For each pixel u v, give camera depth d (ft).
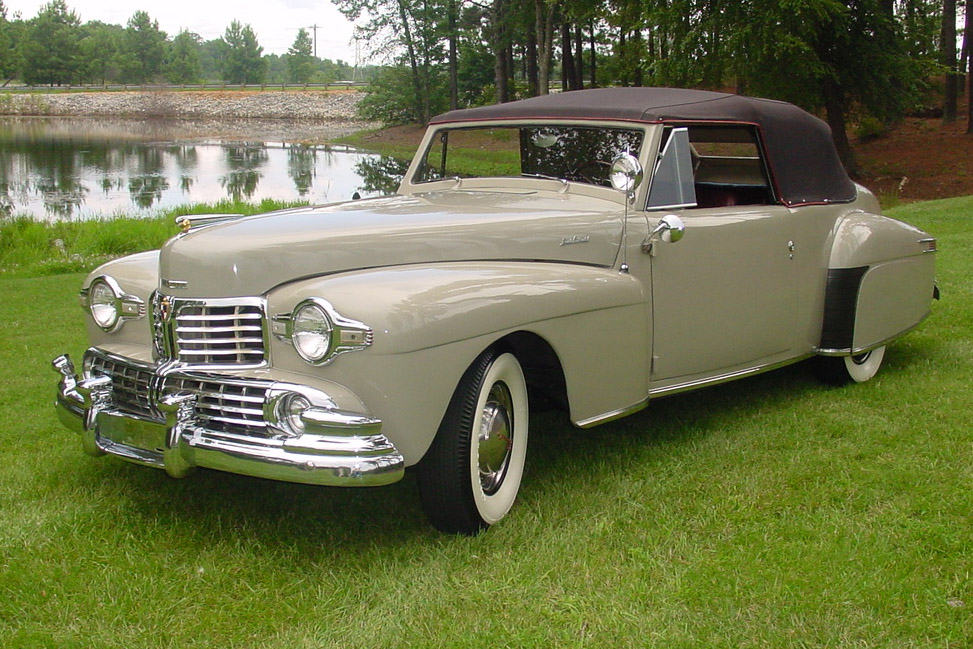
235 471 9.84
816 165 16.29
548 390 12.33
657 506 11.69
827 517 11.20
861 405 15.87
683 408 16.07
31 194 87.66
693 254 13.67
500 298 10.73
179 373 10.37
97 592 9.62
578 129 13.98
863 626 8.80
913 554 10.18
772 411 15.72
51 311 26.66
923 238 17.80
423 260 11.17
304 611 9.32
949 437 13.84
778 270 15.17
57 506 11.89
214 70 609.83
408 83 188.24
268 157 136.67
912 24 80.02
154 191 90.99
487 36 166.81
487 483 11.24
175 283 10.59
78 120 254.88
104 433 11.33
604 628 8.88
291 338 9.94
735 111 14.66
